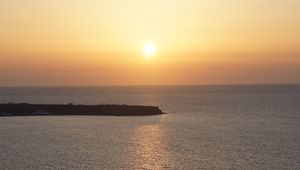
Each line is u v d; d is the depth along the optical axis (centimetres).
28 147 6412
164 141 7156
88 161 5425
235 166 5197
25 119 10562
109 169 5019
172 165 5244
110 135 7838
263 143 6975
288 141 7200
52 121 10150
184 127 9244
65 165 5181
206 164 5303
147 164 5291
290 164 5303
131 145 6706
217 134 8100
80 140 7188
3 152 5978
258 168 5106
